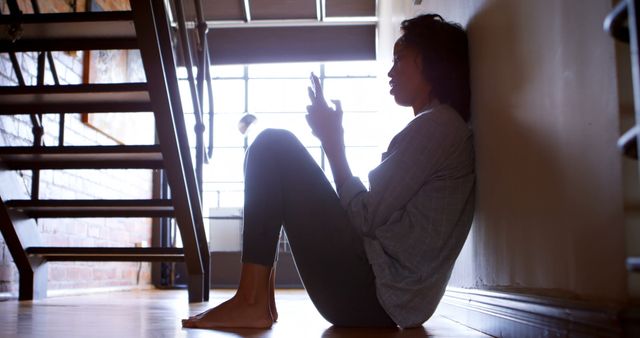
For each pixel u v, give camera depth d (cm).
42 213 352
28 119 396
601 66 94
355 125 823
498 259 158
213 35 591
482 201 174
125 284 618
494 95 159
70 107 302
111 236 572
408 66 187
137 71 639
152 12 261
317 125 176
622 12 66
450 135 167
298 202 167
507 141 147
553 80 115
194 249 332
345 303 169
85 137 500
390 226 164
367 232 165
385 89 491
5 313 249
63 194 452
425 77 186
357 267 166
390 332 162
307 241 166
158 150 297
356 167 816
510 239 147
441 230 165
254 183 169
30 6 395
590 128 98
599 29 94
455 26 194
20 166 331
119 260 369
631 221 87
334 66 833
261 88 834
